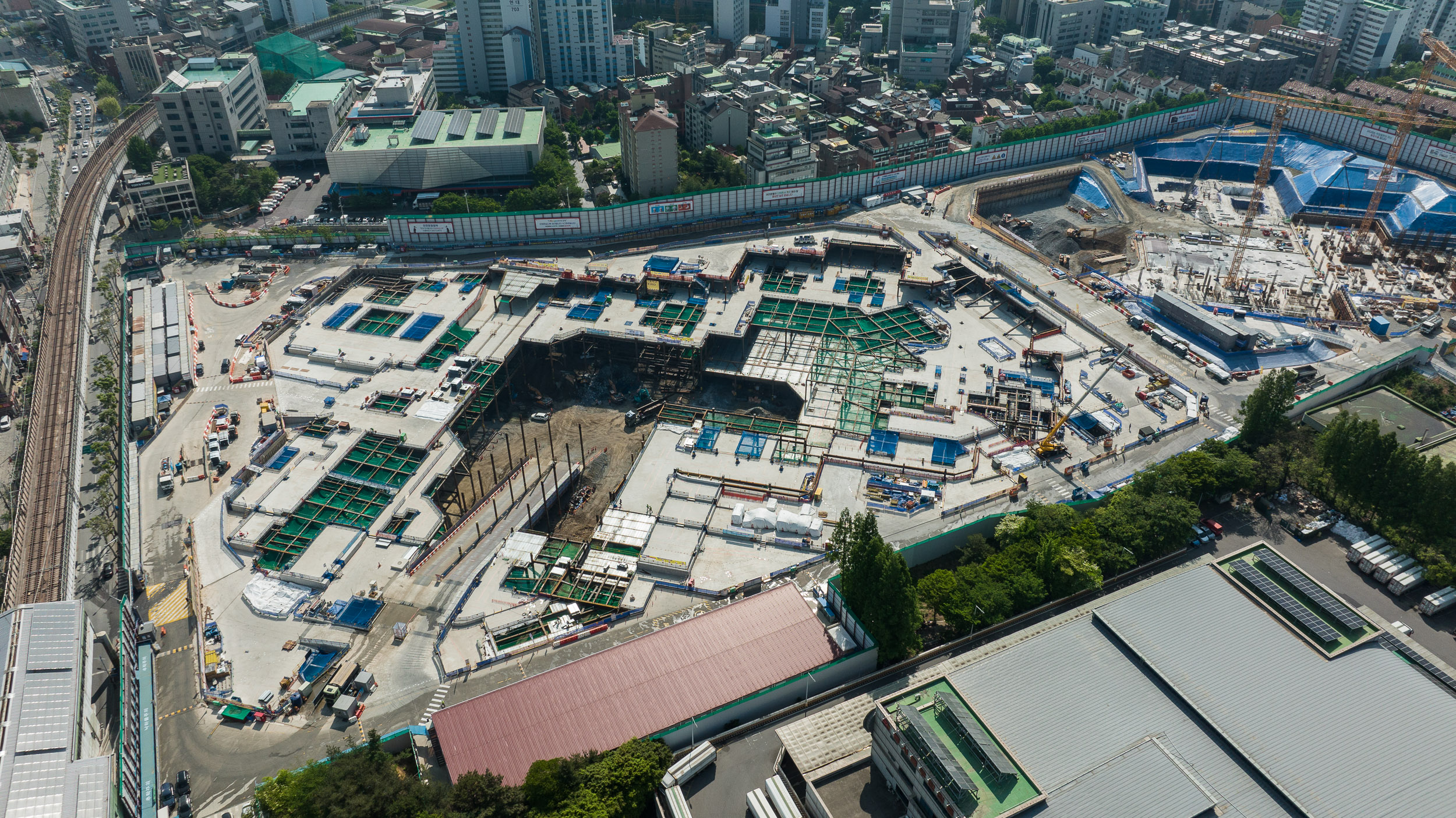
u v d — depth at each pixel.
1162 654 156.25
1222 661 155.25
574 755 154.50
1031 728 144.12
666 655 173.88
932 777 136.00
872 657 176.25
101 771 151.25
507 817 142.88
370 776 146.75
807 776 150.50
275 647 188.12
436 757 164.12
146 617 195.75
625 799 147.62
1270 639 159.88
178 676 182.75
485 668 183.25
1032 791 134.75
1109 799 133.75
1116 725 145.00
